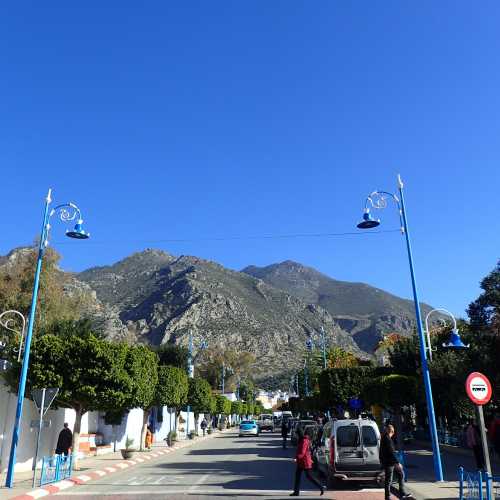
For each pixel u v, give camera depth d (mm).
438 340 33094
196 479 18078
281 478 18094
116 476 19562
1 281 42844
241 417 109000
